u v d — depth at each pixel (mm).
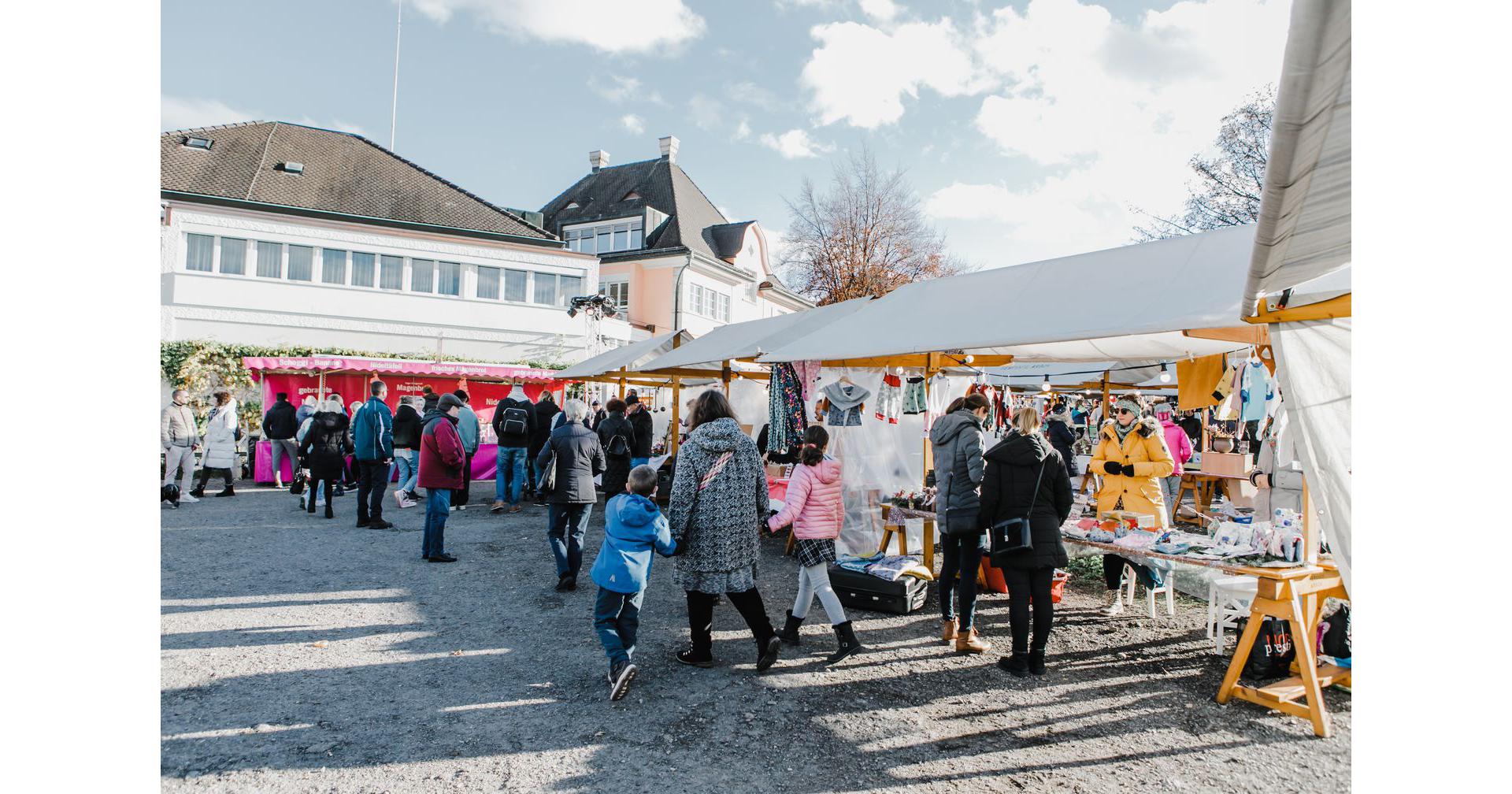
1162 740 3723
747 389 12281
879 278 35562
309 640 5047
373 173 26047
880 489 7773
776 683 4445
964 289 7129
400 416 11148
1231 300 4586
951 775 3379
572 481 6383
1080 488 10188
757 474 4637
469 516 10461
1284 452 5410
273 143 25344
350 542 8328
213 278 21578
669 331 30594
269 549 7844
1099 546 5164
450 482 7465
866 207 36125
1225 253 5305
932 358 7098
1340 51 1717
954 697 4246
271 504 11117
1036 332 5441
